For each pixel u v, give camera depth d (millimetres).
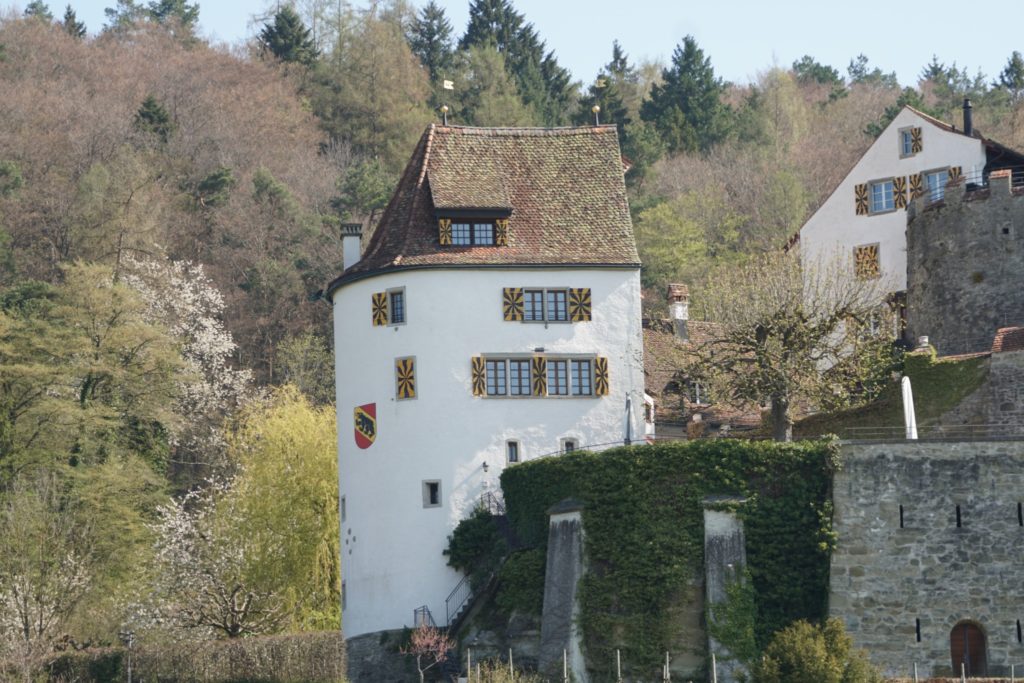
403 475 134000
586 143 145125
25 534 137500
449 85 148625
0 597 133125
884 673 110438
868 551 112375
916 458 113125
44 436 155125
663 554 117312
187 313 196375
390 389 135625
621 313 137500
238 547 154125
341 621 139250
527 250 137500
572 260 137125
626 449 120125
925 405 130750
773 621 113938
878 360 133375
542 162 143375
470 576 131250
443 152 142250
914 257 149500
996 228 142875
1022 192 142250
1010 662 109438
